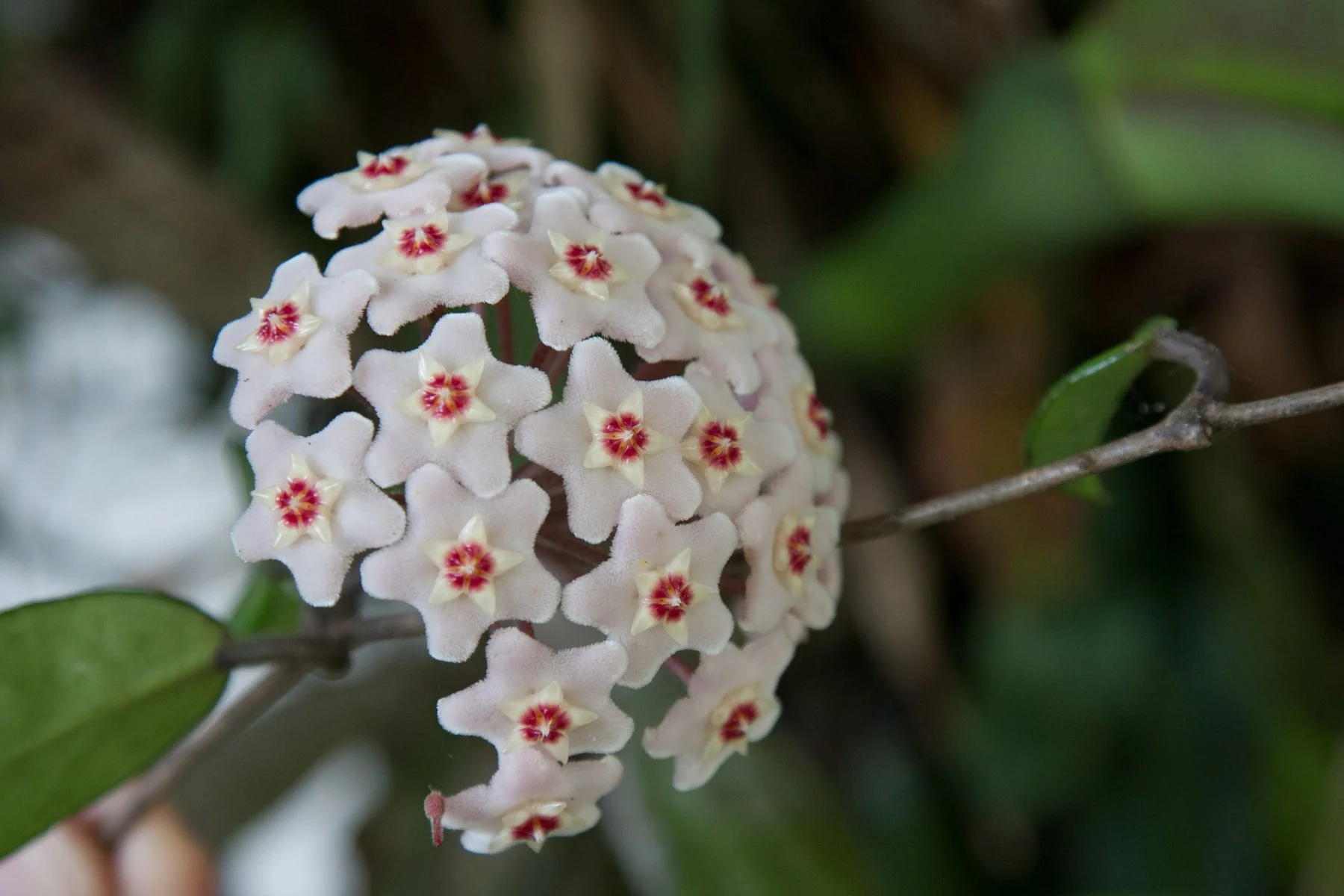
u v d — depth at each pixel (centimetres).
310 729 37
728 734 29
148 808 33
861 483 37
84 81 37
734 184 39
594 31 37
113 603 30
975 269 35
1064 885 37
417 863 37
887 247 35
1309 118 33
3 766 30
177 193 36
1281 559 37
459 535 28
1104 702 37
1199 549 38
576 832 29
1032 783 37
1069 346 39
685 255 30
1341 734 36
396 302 29
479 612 28
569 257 29
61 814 30
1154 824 37
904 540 37
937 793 38
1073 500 37
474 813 29
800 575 29
